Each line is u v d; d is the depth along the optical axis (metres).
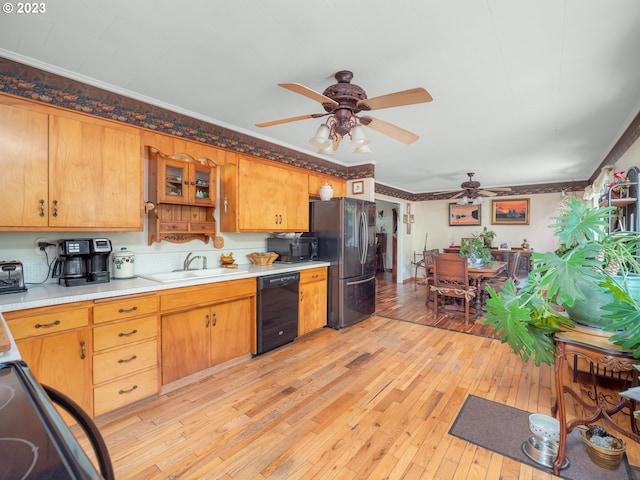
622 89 2.39
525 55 1.94
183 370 2.52
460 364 2.95
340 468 1.66
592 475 1.59
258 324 3.05
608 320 1.67
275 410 2.19
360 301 4.23
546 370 2.82
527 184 6.89
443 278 4.40
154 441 1.86
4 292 1.96
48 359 1.84
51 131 2.12
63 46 1.89
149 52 1.95
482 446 1.83
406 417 2.11
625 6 1.50
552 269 1.53
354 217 4.14
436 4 1.51
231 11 1.57
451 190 7.90
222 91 2.47
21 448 0.47
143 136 2.59
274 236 4.12
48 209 2.10
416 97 1.75
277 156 3.82
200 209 3.29
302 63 2.05
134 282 2.45
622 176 2.97
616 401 2.25
